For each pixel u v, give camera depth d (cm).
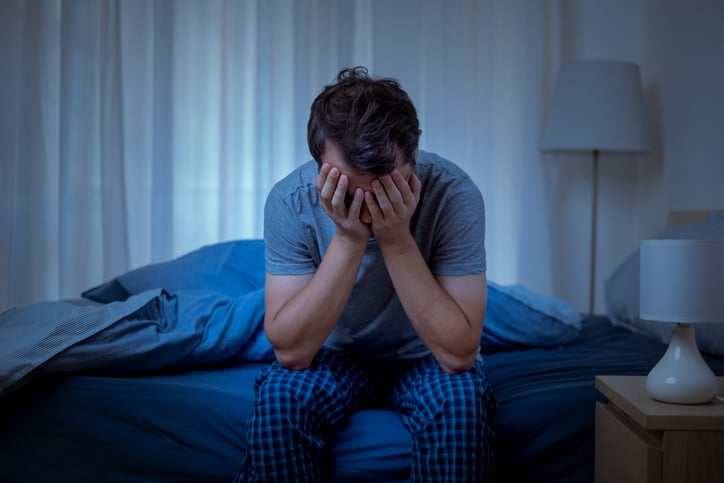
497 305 186
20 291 266
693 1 244
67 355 131
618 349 179
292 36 289
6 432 130
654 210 278
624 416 116
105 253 268
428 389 117
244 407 129
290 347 120
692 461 100
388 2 284
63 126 266
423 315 117
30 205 267
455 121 288
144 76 281
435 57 287
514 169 289
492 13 288
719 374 142
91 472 129
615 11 291
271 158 286
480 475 109
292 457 109
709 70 235
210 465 128
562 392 135
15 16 266
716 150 231
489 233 290
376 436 124
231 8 286
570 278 298
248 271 195
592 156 295
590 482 130
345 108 104
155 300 154
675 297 106
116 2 270
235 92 287
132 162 282
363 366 138
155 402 130
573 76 255
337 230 117
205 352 151
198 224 288
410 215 114
